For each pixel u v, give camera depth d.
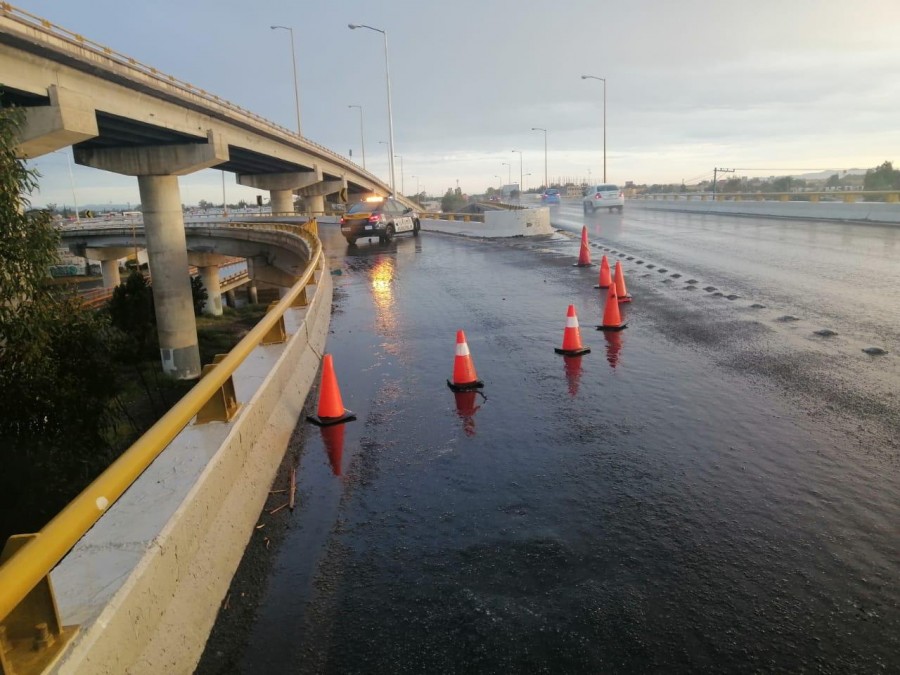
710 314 10.93
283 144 55.16
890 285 13.16
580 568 3.71
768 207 36.41
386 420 6.36
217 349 40.44
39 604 2.20
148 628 2.72
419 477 5.03
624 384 7.19
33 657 2.14
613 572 3.65
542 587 3.54
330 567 3.83
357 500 4.68
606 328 10.00
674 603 3.36
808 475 4.77
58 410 10.90
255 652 3.11
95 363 11.84
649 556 3.80
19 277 9.99
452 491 4.76
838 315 10.48
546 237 29.02
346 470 5.21
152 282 37.12
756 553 3.79
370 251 26.75
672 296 12.92
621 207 46.56
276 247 47.69
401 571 3.75
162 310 36.62
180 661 2.86
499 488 4.77
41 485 10.62
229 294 70.69
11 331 10.05
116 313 34.72
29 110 22.42
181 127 33.38
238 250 53.34
